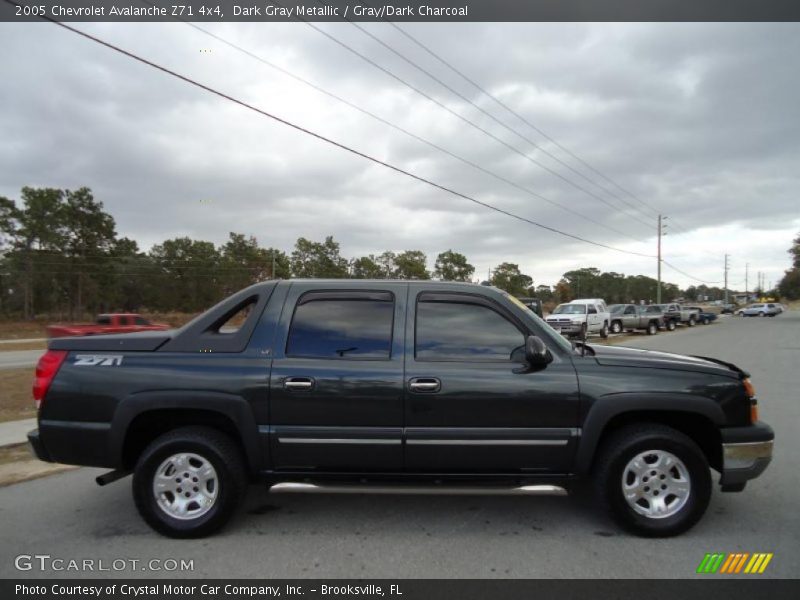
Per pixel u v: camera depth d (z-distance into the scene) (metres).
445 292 3.93
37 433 3.81
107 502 4.48
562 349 3.82
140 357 3.76
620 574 3.16
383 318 3.86
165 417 3.84
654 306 34.38
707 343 22.67
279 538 3.70
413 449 3.64
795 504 4.34
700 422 3.90
